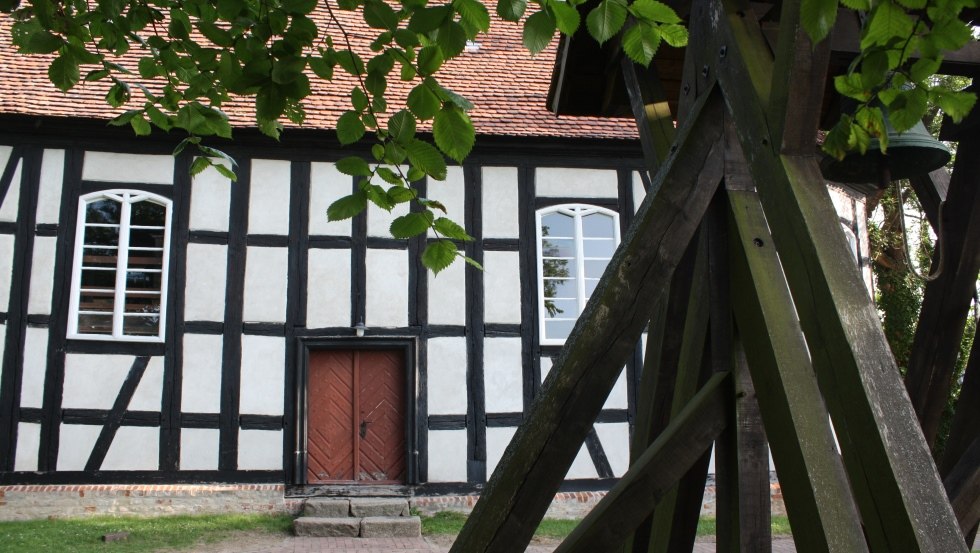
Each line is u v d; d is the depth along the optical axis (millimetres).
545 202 9688
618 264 1833
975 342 2330
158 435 8828
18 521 8297
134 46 9797
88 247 9047
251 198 9336
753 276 1759
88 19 2877
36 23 2797
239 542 7637
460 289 9461
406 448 9250
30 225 8930
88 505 8562
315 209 9414
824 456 1543
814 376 1637
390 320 9336
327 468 9266
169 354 8953
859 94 1660
